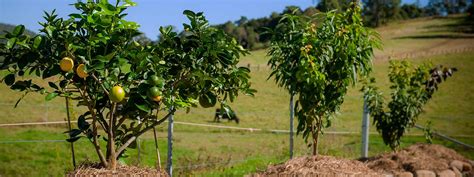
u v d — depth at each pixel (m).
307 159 6.62
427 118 24.88
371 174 6.50
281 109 30.88
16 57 3.68
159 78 3.92
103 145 14.35
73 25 3.84
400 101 8.95
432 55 51.88
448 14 112.38
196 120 25.52
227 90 4.52
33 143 14.92
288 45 6.73
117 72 3.87
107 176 4.00
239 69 4.38
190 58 4.18
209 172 9.77
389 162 7.91
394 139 9.12
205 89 4.36
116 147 4.45
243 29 78.44
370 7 107.19
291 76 6.70
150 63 4.01
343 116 26.86
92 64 3.72
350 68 6.59
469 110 27.23
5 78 3.76
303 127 7.00
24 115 20.34
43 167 12.33
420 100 9.19
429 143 9.62
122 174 4.06
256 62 55.94
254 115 28.14
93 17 3.65
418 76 9.23
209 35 4.18
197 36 4.22
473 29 79.12
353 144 16.03
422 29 87.75
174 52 4.18
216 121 25.77
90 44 3.67
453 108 27.92
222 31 4.22
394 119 8.98
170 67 4.25
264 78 43.03
